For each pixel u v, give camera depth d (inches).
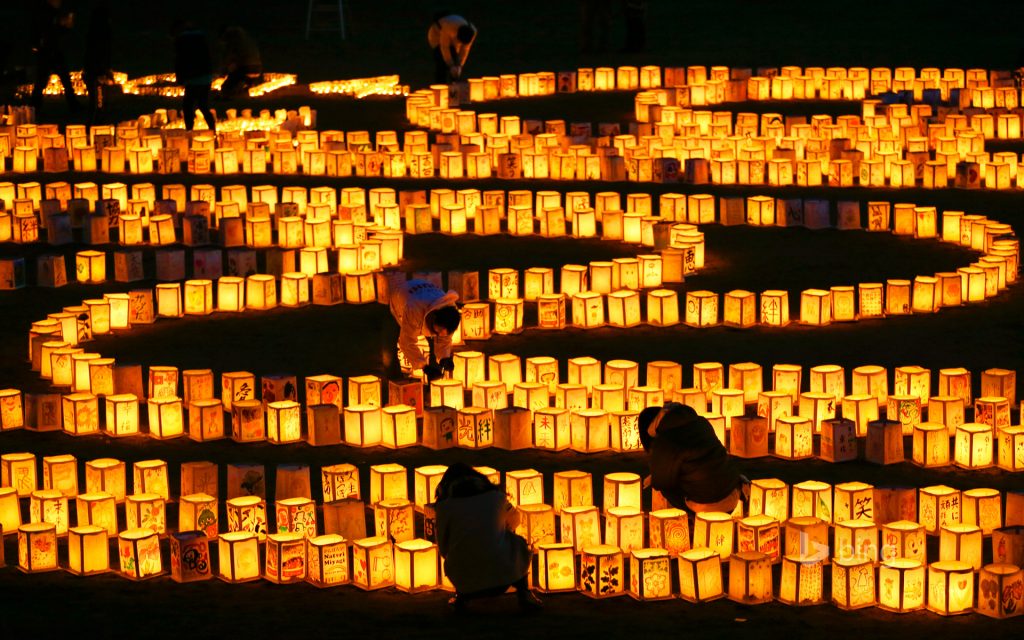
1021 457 400.8
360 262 616.4
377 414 426.0
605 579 320.2
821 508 361.1
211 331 542.6
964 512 355.9
